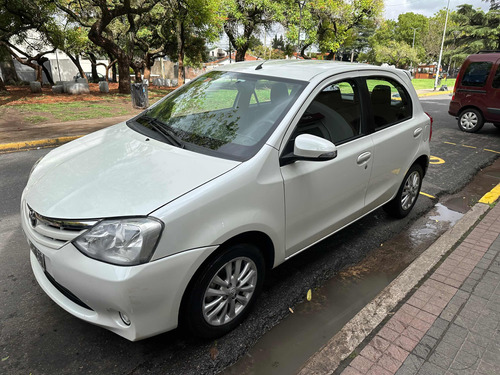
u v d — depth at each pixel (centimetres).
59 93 1780
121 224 192
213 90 320
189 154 247
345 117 311
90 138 308
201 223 207
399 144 369
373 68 351
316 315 279
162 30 2694
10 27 1784
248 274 248
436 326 253
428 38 5731
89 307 209
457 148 818
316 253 367
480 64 950
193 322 225
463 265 327
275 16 2388
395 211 425
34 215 219
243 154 243
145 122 318
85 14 1847
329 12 2725
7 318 262
